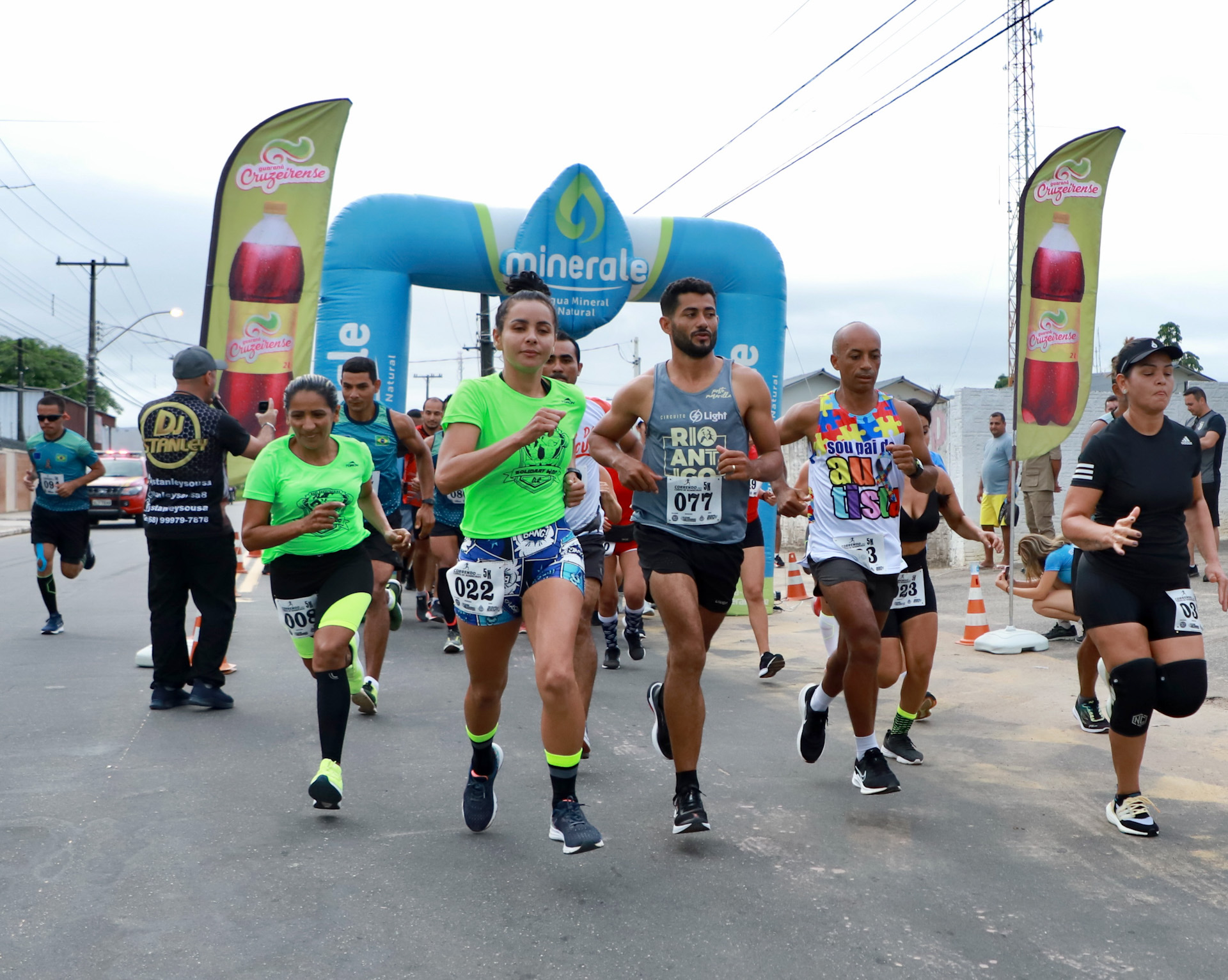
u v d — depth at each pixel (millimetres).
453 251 10531
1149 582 3969
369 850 3658
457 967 2777
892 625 5012
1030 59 35781
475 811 3830
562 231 10562
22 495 38469
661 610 3834
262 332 7660
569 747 3547
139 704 6047
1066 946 2953
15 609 10375
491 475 3570
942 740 5441
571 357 5715
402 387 10484
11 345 72938
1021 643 8094
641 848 3717
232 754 4957
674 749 3781
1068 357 8242
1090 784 4621
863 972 2773
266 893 3266
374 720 5703
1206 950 2941
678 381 4008
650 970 2770
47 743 5125
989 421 15133
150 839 3750
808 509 4371
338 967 2766
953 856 3678
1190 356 29375
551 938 2957
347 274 10312
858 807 4242
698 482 3912
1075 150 8164
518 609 3643
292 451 4699
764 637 7375
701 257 10836
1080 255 8234
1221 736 5398
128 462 28203
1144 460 3949
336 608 4352
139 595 11664
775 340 11039
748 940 2961
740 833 3900
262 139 7629
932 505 4961
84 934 2957
